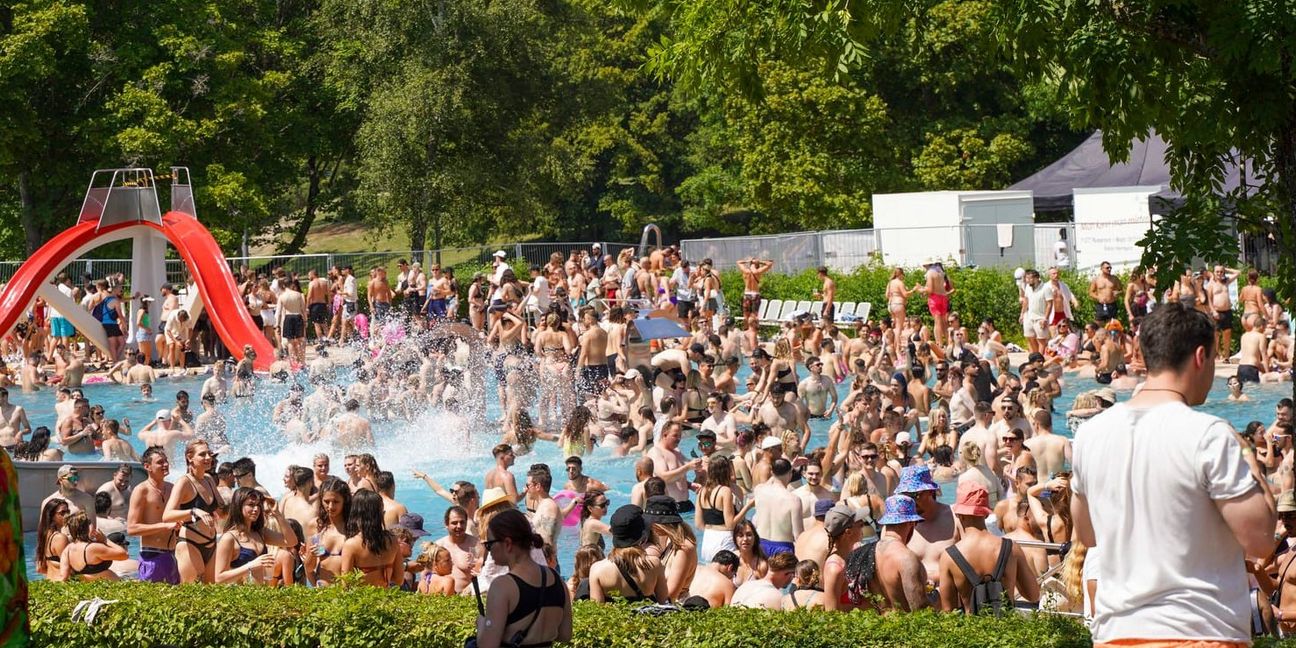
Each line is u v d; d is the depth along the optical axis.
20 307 27.94
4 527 5.46
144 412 24.95
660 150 64.31
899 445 15.08
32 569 13.65
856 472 13.07
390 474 12.56
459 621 8.05
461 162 47.78
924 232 35.75
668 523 9.91
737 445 15.06
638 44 61.53
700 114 59.41
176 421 19.45
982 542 8.11
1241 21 7.20
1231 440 3.79
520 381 21.97
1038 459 13.61
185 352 30.61
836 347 27.05
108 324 30.23
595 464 18.62
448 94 44.97
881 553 8.24
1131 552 3.93
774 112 49.12
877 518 12.98
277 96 47.84
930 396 20.67
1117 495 3.95
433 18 46.12
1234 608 3.85
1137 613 3.91
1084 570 7.05
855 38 8.88
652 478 11.90
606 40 62.03
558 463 18.83
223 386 25.23
